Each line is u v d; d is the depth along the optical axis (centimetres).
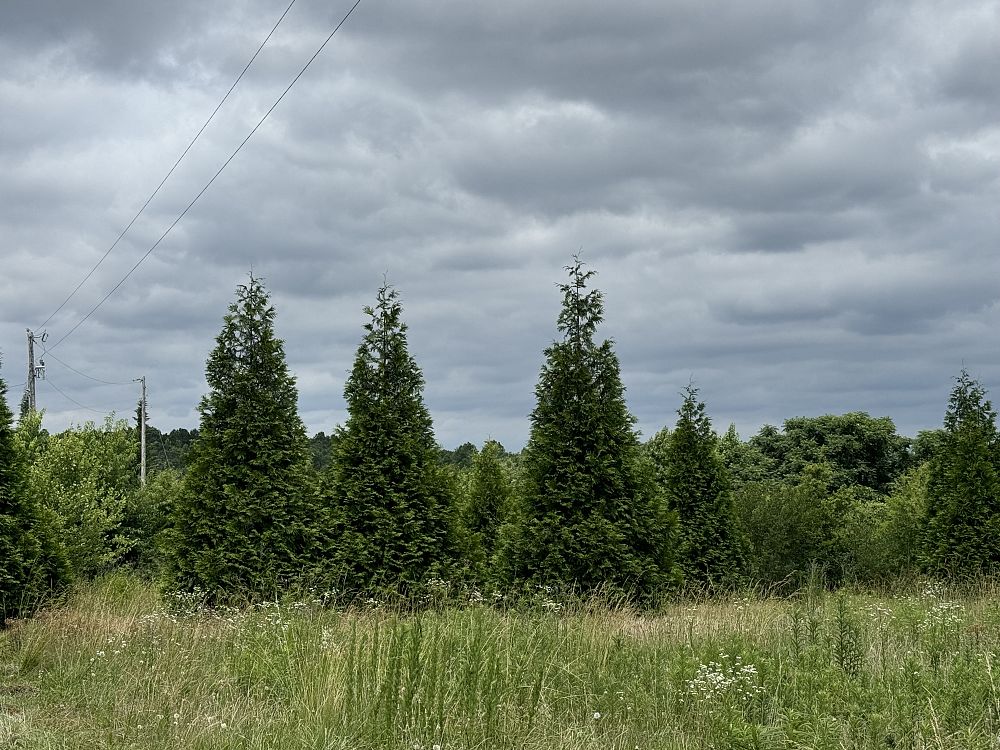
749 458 3588
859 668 779
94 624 1100
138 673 862
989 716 654
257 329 1505
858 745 610
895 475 3631
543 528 1419
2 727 711
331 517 1467
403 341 1544
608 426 1454
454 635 859
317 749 615
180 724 691
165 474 2430
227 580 1386
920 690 679
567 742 638
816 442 3641
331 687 705
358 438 1498
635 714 713
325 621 1035
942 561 1864
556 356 1480
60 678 895
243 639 966
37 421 2247
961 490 1889
